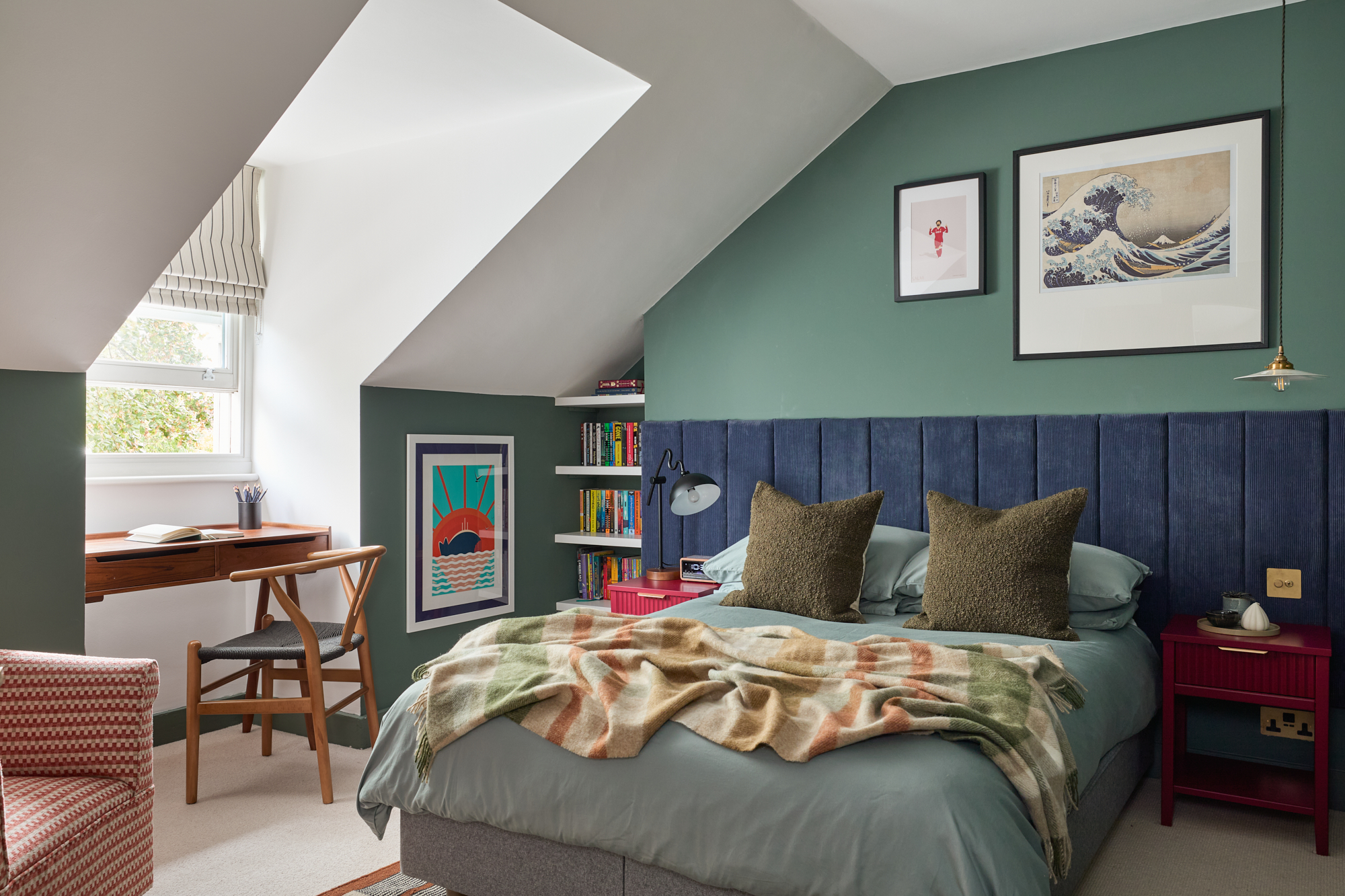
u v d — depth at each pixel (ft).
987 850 5.39
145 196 7.86
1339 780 9.66
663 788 6.35
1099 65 10.99
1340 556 9.60
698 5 9.18
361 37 8.98
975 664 7.40
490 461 14.26
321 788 10.37
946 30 10.62
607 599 15.81
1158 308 10.63
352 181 12.42
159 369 12.42
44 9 6.07
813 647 8.04
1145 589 10.62
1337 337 9.72
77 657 7.22
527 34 8.85
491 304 12.14
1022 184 11.39
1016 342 11.44
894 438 12.12
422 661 13.21
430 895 7.97
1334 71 9.74
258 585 13.20
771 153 12.25
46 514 9.42
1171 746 9.26
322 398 12.69
